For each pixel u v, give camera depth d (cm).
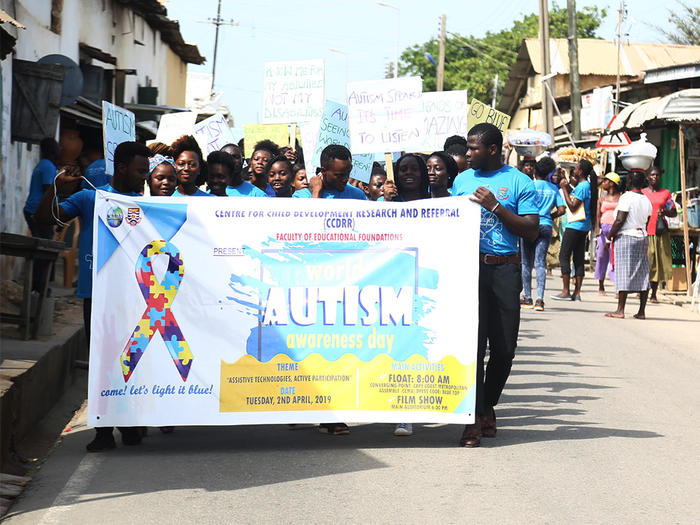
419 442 715
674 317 1508
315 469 630
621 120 2216
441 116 1170
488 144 707
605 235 1842
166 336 684
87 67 1909
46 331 993
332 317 695
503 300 702
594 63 4200
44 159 1216
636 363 1070
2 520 532
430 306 696
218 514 534
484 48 6675
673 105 1861
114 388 679
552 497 567
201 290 688
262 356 689
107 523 521
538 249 1515
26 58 1491
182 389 684
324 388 693
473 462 649
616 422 781
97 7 2009
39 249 950
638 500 562
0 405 654
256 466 640
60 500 564
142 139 2569
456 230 697
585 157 2308
